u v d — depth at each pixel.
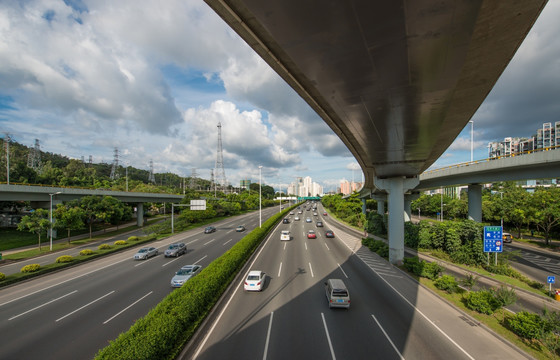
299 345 11.03
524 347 11.01
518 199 42.34
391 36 6.71
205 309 13.73
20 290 18.16
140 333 9.66
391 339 11.56
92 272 22.56
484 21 6.27
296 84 9.55
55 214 33.44
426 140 16.53
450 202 63.41
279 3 5.64
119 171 141.25
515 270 23.14
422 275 20.36
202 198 69.81
